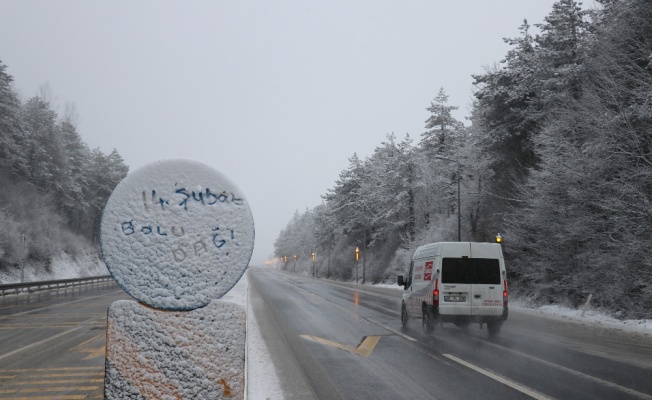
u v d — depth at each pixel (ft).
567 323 59.93
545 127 92.99
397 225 195.21
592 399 23.94
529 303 88.99
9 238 169.17
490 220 128.06
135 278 6.62
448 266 48.01
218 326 6.73
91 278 176.04
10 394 25.43
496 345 41.45
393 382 27.58
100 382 27.91
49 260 200.75
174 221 6.77
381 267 214.07
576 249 81.46
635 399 23.98
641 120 70.23
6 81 188.14
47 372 30.60
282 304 82.48
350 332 49.37
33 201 204.44
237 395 6.66
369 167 264.93
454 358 35.27
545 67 104.27
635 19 77.71
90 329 50.98
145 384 6.51
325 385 26.63
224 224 6.85
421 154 196.44
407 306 54.95
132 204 6.73
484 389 25.99
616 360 34.47
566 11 104.94
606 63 79.00
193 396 6.55
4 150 185.37
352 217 262.06
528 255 96.78
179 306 6.63
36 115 228.02
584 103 81.20
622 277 65.26
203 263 6.75
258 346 39.29
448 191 151.94
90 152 312.50
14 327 53.36
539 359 34.94
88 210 280.92
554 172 82.28
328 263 302.25
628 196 67.15
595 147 73.61
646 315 61.26
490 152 118.83
